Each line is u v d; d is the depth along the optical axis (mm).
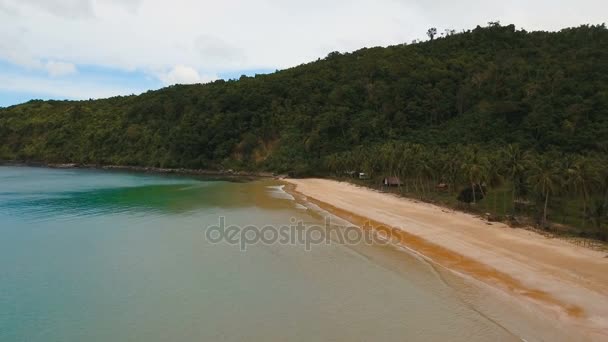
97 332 22438
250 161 133875
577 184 44281
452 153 75188
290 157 125938
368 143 119438
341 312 24516
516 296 25703
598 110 92500
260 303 25922
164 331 22500
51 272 31484
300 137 131625
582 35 137125
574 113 91812
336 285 28719
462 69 134500
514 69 119188
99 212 55125
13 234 42812
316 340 21375
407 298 26281
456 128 109250
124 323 23453
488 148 90125
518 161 53688
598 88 98438
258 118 143125
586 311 23297
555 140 89062
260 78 167375
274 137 138375
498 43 146625
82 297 26906
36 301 26312
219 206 60031
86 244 39125
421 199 66312
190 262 33844
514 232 41969
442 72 132250
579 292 25891
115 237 41625
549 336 20891
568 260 32250
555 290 26266
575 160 51250
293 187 87188
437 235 41125
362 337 21578
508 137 96500
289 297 26781
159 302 26109
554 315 22953
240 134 141000
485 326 22234
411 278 29703
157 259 34625
